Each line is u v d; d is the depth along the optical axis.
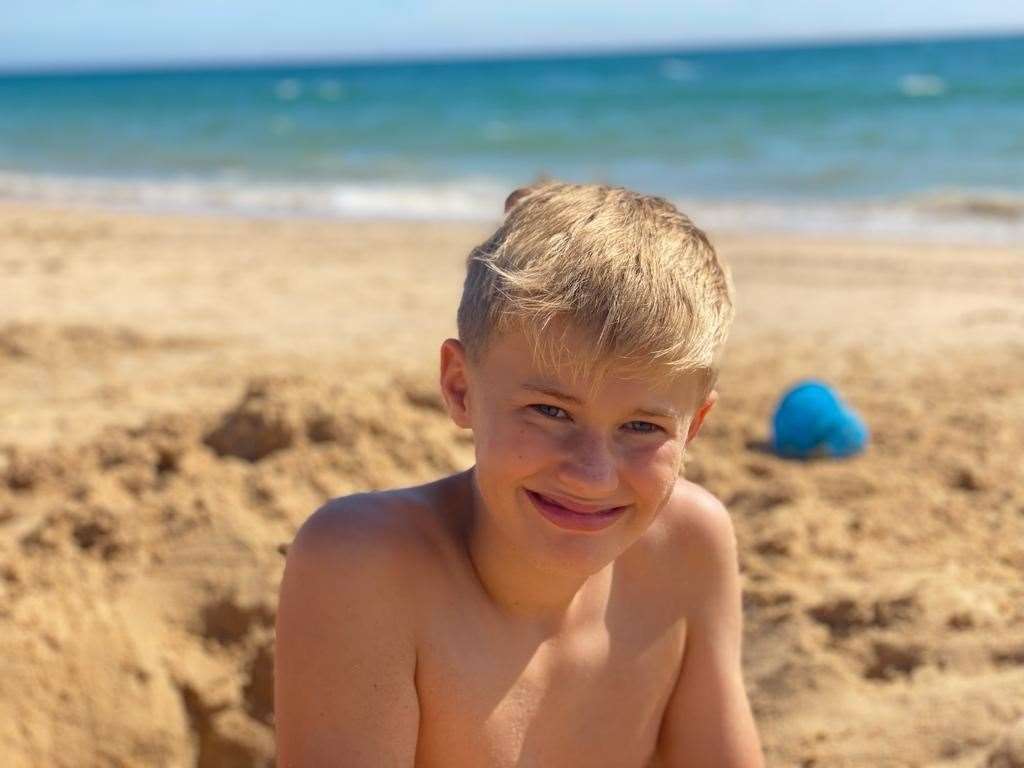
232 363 7.32
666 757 2.16
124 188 21.12
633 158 25.11
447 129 34.03
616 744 2.03
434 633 1.83
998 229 14.29
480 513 1.87
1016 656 3.23
